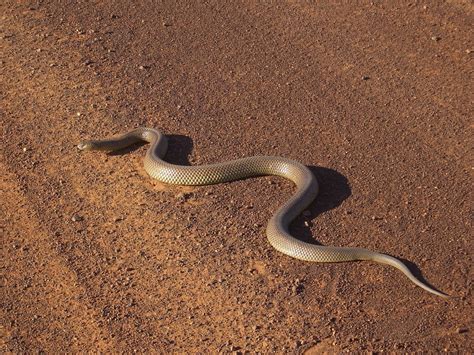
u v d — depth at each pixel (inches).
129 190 477.7
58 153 523.8
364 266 394.9
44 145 533.6
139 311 377.4
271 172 479.5
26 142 538.6
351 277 387.9
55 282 403.2
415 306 365.4
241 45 651.5
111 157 516.1
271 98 569.9
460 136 507.8
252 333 356.8
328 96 569.0
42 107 578.9
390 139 510.3
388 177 469.7
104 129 544.7
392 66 605.6
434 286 376.8
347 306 368.5
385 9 699.4
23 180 497.0
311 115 545.6
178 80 602.2
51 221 454.3
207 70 615.2
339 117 540.7
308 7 713.0
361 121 534.0
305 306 370.6
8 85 613.0
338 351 342.0
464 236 410.9
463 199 442.3
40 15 730.2
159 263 410.3
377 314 362.0
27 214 462.9
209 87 589.9
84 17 719.1
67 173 502.0
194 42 660.7
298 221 435.8
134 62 633.0
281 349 345.7
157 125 544.1
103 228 443.8
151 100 576.4
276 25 683.4
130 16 714.8
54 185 490.0
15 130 553.0
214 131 532.4
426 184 459.5
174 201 462.3
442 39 640.4
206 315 370.9
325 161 491.2
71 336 365.7
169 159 503.2
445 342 343.0
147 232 436.5
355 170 479.5
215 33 674.2
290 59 625.0
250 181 477.4
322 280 387.2
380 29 664.4
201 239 425.7
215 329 361.4
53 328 371.9
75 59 644.1
